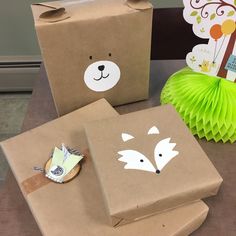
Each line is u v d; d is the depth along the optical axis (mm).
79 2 643
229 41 613
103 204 520
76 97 708
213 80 668
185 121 668
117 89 732
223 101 641
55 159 583
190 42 970
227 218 566
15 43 1418
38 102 810
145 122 580
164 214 508
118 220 469
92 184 550
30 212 583
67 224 495
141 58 686
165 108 607
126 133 559
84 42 613
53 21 570
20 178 562
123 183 481
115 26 609
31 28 1355
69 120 665
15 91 1646
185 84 686
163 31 950
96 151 528
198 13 606
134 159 515
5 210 588
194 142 543
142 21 619
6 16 1310
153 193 469
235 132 648
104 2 641
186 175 493
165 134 557
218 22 603
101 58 653
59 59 622
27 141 624
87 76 674
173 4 1205
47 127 651
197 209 514
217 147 679
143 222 498
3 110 1607
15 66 1494
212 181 486
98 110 684
